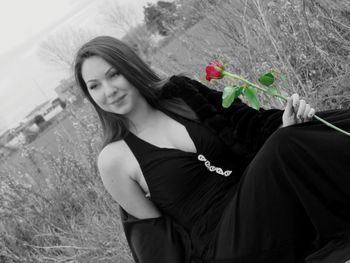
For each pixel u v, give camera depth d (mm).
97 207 4125
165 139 2309
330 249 1877
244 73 3809
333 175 1835
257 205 1928
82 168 4758
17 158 5328
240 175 2275
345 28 3576
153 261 2293
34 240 4336
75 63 2285
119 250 3387
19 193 4703
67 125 5773
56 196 4688
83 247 3621
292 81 3365
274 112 2271
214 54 4324
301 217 1917
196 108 2312
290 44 3730
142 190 2367
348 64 3367
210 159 2258
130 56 2299
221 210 2156
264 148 1917
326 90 3379
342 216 1864
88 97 2359
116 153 2316
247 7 4160
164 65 5023
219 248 2076
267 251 1944
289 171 1857
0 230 4434
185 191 2229
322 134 1864
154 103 2350
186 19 5148
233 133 2279
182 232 2275
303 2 3561
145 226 2324
